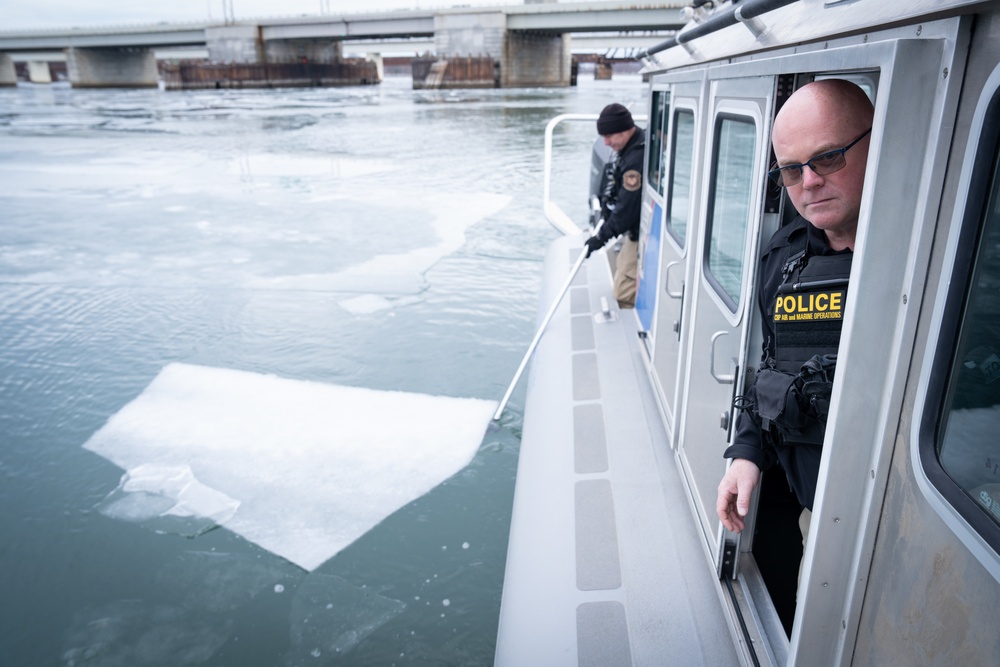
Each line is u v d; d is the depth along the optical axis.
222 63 73.00
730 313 1.91
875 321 1.10
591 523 2.53
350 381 5.28
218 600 3.09
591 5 55.59
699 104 2.34
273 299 7.17
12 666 2.78
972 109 0.92
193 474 4.08
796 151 1.28
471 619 2.95
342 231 10.12
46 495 3.90
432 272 8.02
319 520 3.62
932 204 1.00
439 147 19.95
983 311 0.90
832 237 1.41
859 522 1.23
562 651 2.01
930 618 1.03
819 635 1.35
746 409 1.62
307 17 71.44
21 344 6.11
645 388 3.51
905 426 1.09
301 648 2.82
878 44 1.04
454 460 4.14
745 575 2.00
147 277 7.98
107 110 39.84
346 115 33.00
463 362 5.58
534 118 29.36
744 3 1.70
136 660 2.79
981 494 0.91
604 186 4.62
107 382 5.34
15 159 18.56
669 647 1.97
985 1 0.85
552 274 5.86
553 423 3.34
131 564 3.34
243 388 5.20
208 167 16.84
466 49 62.84
